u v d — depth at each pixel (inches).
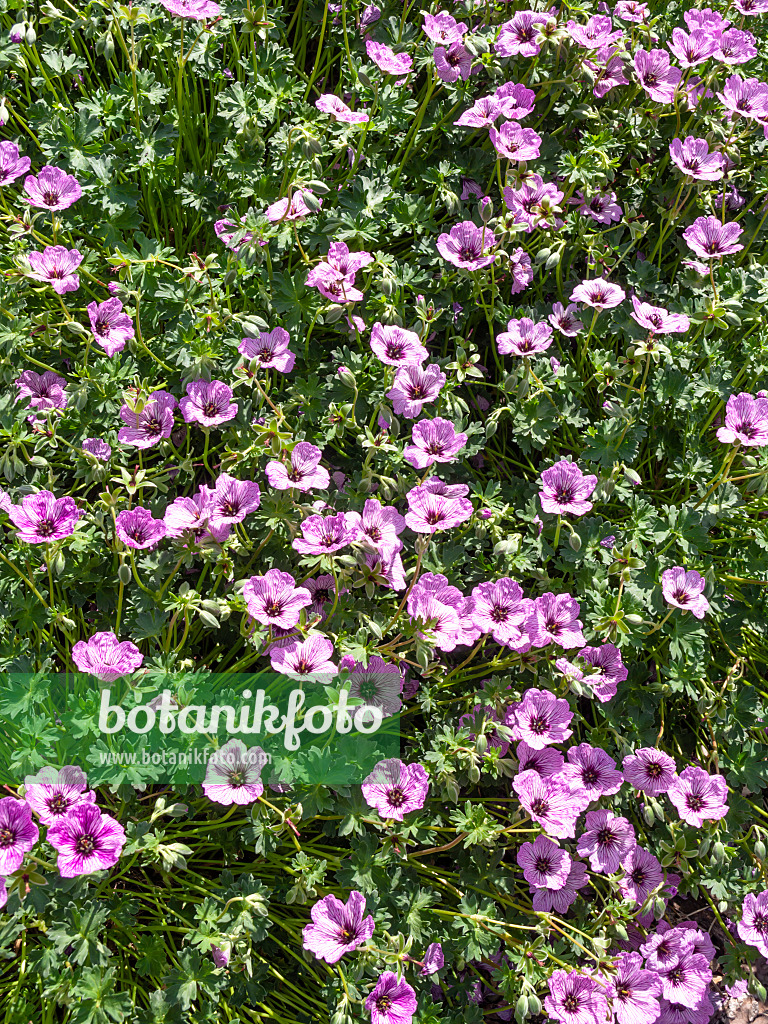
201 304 21.6
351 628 19.9
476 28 24.1
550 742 19.4
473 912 19.3
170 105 24.7
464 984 20.0
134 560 19.2
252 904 17.7
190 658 20.5
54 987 17.2
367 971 18.2
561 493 21.4
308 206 20.7
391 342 20.7
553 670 20.3
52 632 20.6
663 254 26.4
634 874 20.3
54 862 17.4
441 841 20.4
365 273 22.5
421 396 21.2
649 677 22.2
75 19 23.7
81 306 22.7
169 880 19.1
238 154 23.1
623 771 20.2
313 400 21.8
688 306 23.7
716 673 22.7
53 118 22.4
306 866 18.1
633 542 21.2
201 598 20.7
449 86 24.0
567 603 20.2
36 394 21.2
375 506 19.4
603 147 24.1
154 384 22.1
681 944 20.1
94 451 20.4
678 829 20.2
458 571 22.4
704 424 24.0
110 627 20.3
